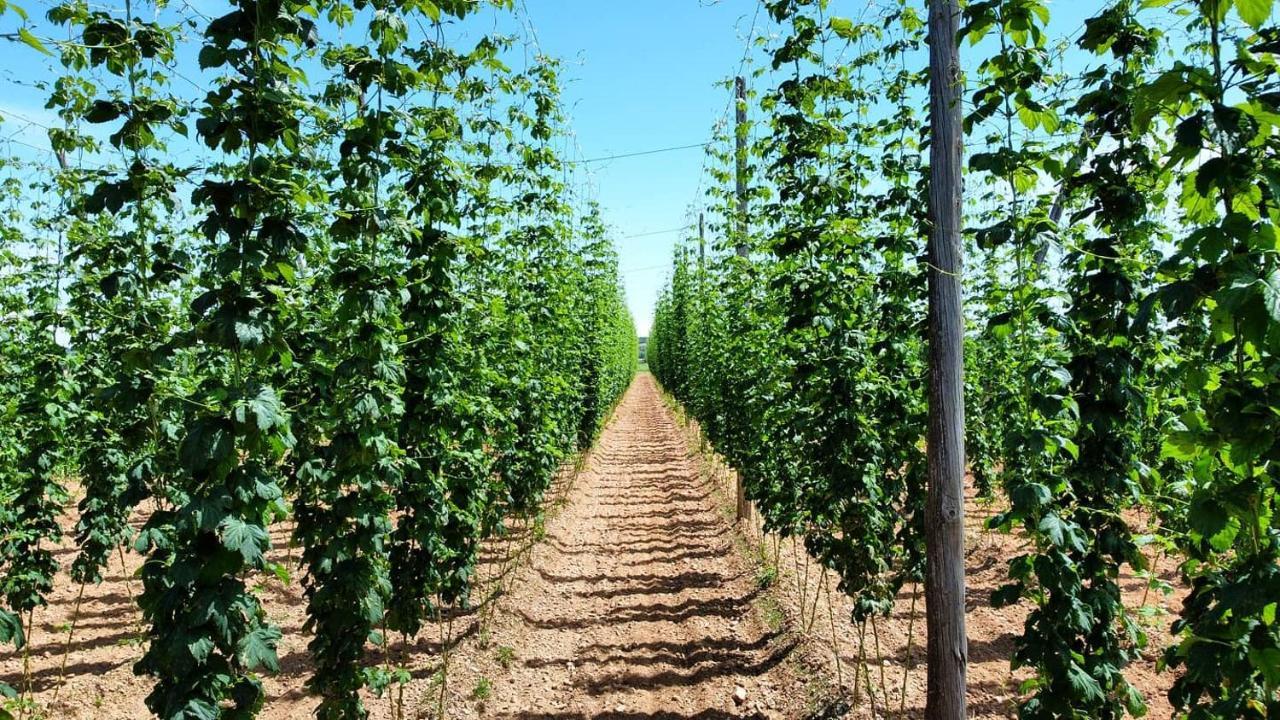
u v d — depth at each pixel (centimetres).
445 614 635
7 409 520
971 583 702
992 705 460
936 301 314
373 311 313
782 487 591
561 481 1166
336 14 310
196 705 238
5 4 214
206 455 237
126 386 266
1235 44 207
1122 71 284
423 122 379
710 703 501
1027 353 378
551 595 721
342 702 339
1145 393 301
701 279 1126
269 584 705
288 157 295
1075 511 303
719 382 936
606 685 533
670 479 1366
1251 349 191
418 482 414
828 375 417
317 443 370
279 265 262
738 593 711
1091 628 298
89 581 540
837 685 484
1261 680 196
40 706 491
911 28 412
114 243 429
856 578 427
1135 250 311
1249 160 175
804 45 420
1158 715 430
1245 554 254
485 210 570
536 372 699
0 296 591
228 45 259
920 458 418
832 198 434
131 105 267
